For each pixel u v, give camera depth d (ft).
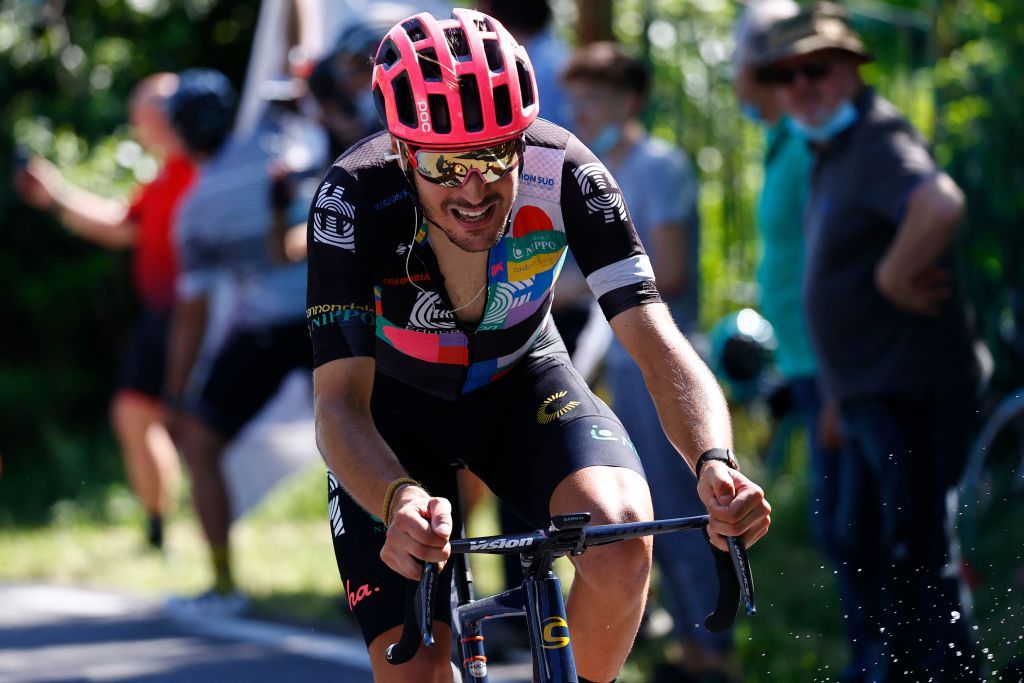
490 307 32.50
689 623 52.80
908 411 47.09
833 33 48.88
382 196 30.58
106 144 121.29
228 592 71.56
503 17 66.90
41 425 125.49
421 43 28.58
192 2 129.29
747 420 82.17
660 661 54.49
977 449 56.80
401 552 25.88
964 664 45.09
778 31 50.03
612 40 79.30
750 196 87.92
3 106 120.88
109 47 123.75
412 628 26.35
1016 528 54.13
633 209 56.39
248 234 69.21
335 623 67.51
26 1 120.98
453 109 27.84
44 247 125.90
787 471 79.82
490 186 28.73
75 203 86.12
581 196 31.55
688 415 29.17
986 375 48.21
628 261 31.17
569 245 32.19
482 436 35.14
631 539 30.14
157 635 67.15
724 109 87.20
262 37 79.71
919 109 83.25
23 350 131.54
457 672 31.55
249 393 70.69
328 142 63.62
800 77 48.93
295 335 69.97
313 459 85.05
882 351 47.11
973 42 71.31
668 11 87.20
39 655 64.23
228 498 71.46
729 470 27.61
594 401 33.73
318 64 62.08
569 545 26.61
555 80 65.62
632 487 30.91
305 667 58.95
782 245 55.93
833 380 48.88
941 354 46.73
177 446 77.05
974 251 68.03
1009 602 48.55
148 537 87.40
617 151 57.41
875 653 47.62
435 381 34.12
